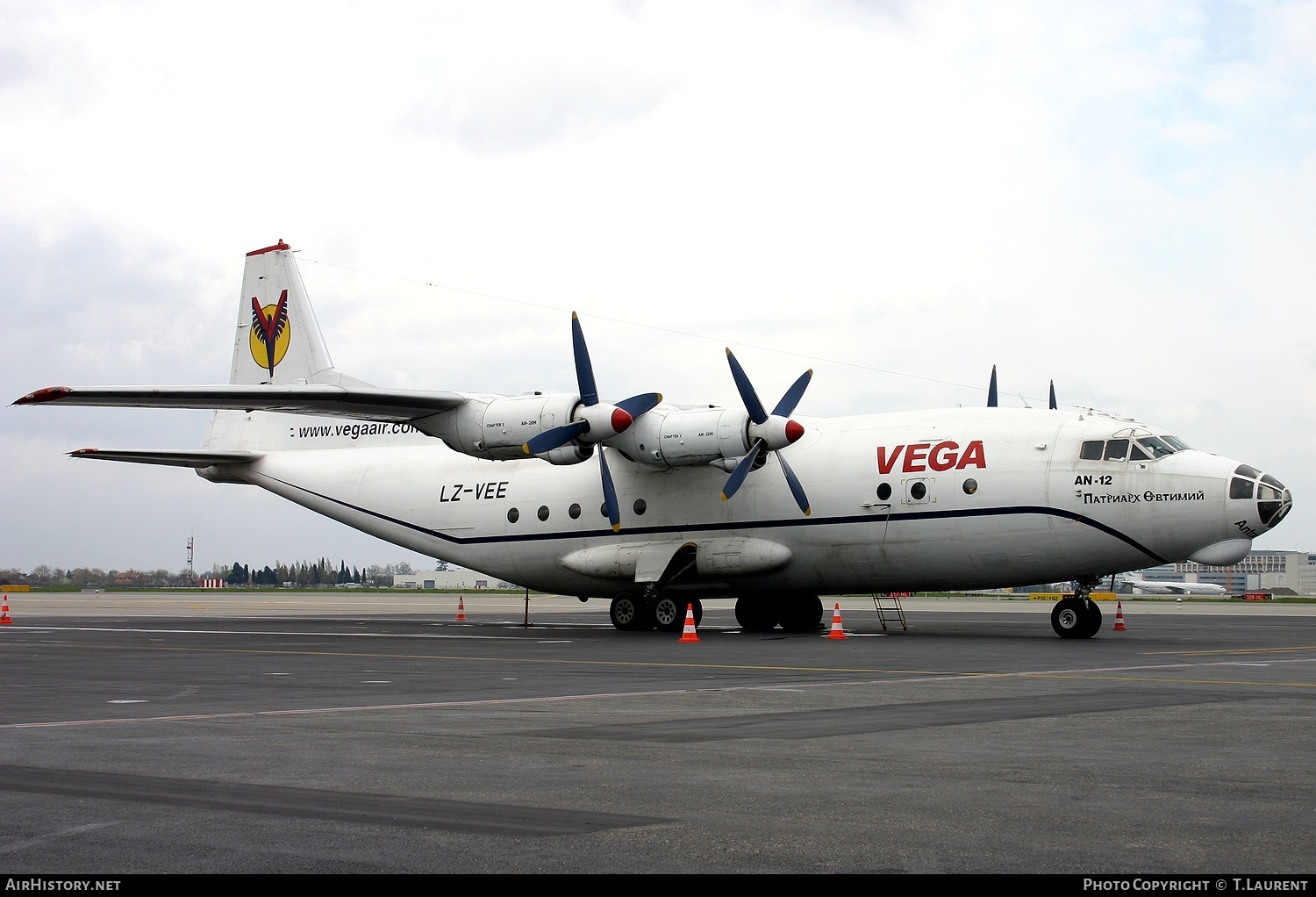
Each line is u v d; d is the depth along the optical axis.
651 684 12.77
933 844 5.32
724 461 23.64
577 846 5.30
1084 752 7.84
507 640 21.64
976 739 8.46
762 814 5.93
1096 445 21.62
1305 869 4.89
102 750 8.05
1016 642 20.59
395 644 20.23
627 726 9.23
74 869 4.94
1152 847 5.26
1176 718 9.62
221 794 6.47
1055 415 22.53
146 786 6.70
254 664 15.70
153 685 12.84
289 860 5.07
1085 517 21.42
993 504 22.02
